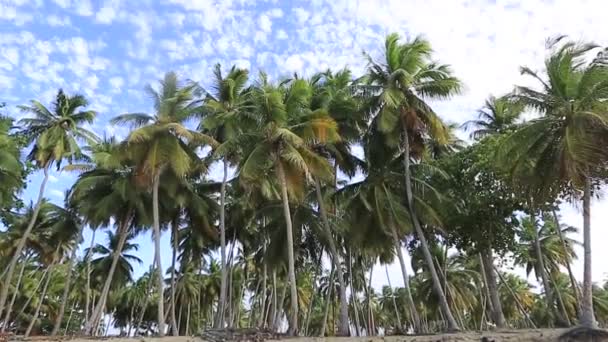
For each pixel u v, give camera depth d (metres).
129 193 32.53
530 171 23.48
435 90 26.75
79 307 67.44
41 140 34.50
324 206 31.12
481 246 30.41
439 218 28.28
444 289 41.69
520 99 22.02
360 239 29.62
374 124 28.53
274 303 38.84
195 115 28.78
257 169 24.50
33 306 57.62
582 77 20.61
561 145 21.27
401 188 29.84
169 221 36.78
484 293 50.56
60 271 57.66
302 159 23.20
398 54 27.28
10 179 29.81
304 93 26.45
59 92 37.16
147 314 72.75
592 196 23.36
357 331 39.09
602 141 21.06
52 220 43.47
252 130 27.52
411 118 26.80
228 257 43.94
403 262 27.97
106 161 29.34
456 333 23.38
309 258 39.69
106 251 50.31
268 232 35.09
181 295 59.00
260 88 25.83
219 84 30.69
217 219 39.03
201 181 38.22
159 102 27.69
